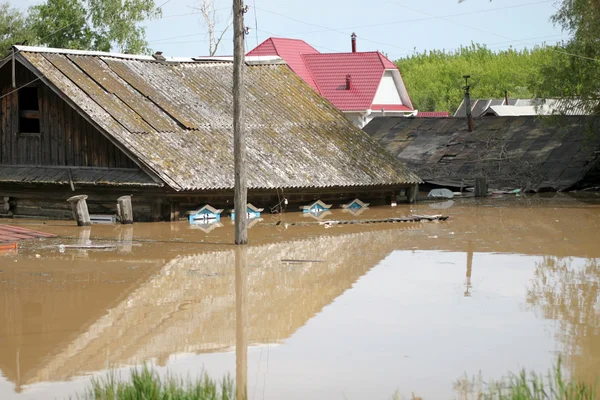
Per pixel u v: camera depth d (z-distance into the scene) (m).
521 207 53.69
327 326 21.91
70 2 90.69
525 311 23.41
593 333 20.95
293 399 16.25
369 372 17.88
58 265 31.19
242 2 35.88
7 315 23.27
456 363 18.47
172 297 25.61
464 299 25.09
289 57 114.19
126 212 44.34
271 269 30.55
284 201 50.94
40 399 16.36
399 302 24.70
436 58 174.50
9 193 49.56
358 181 53.16
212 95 55.53
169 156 46.12
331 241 38.31
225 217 47.84
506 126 72.12
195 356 19.25
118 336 21.05
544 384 16.81
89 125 47.09
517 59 165.12
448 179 66.62
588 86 61.16
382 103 113.12
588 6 58.34
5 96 50.09
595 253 33.81
